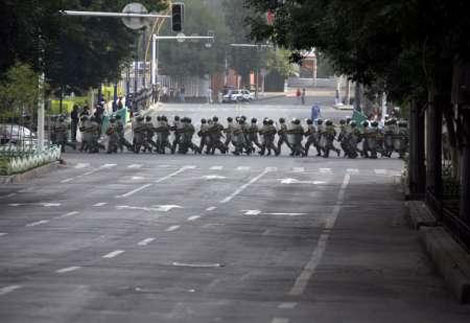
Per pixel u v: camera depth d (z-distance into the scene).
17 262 50.56
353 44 64.31
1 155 122.19
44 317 34.53
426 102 84.69
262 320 34.69
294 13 77.12
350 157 158.00
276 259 54.06
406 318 36.16
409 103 97.31
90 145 161.38
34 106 125.12
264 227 72.00
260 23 82.50
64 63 160.00
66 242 60.38
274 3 81.50
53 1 92.69
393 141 157.62
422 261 53.97
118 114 182.38
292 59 83.31
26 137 142.62
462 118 55.19
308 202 93.06
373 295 41.53
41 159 124.75
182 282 44.00
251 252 57.06
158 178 115.69
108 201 90.12
